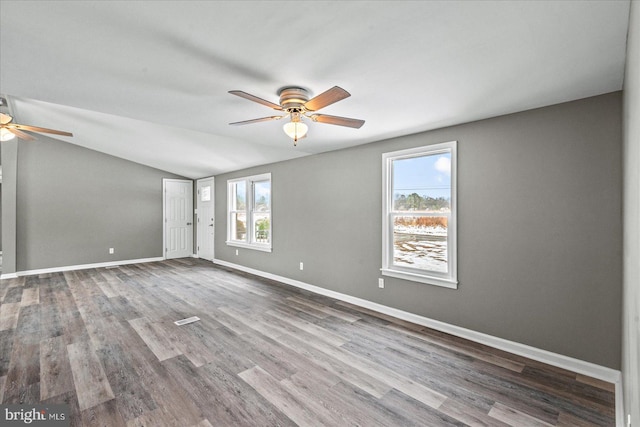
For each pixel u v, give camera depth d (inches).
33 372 91.0
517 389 84.2
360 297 154.3
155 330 122.6
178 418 72.1
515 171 104.2
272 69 74.4
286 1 50.2
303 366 95.7
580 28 56.6
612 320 86.7
